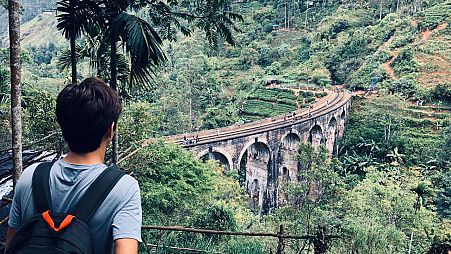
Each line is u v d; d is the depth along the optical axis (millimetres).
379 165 43281
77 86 1538
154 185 14164
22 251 1294
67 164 1515
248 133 31344
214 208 13578
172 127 41281
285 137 35969
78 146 1521
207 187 15961
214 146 28203
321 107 48219
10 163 7285
